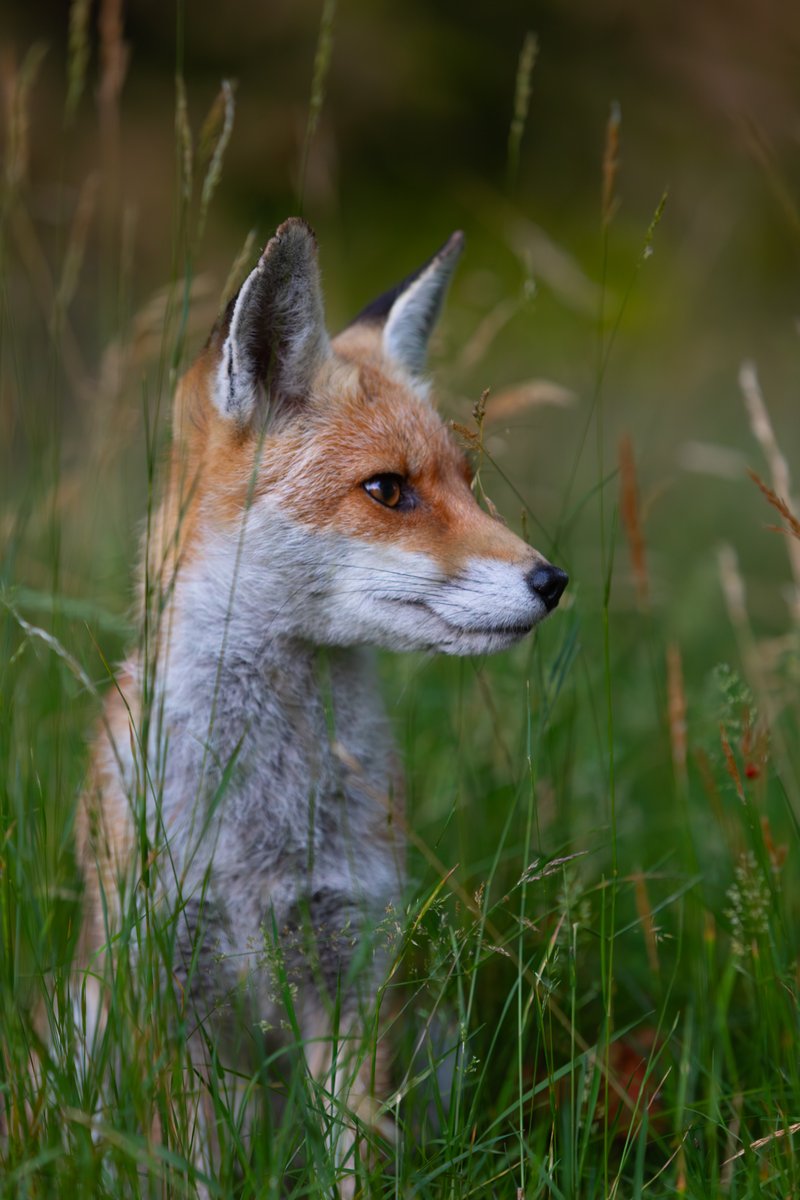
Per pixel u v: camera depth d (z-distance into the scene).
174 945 6.39
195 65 21.83
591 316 19.64
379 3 23.05
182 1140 5.56
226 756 6.88
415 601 6.79
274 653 7.03
